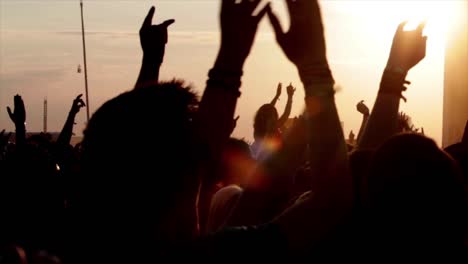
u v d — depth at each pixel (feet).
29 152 18.49
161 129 9.11
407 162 10.68
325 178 9.00
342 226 10.65
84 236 9.29
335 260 10.69
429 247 10.73
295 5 8.98
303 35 8.94
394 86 12.96
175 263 9.21
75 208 9.40
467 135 18.99
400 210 10.65
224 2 9.34
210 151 9.37
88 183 9.23
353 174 11.60
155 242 9.19
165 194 9.12
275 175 11.60
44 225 17.51
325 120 8.98
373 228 10.75
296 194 17.02
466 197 11.01
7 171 18.03
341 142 9.01
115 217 9.16
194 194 9.32
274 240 9.32
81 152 9.35
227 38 9.37
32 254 8.23
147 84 9.52
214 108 9.37
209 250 9.34
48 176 17.99
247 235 9.39
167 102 9.22
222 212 14.52
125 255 9.19
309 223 9.20
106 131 9.15
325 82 8.98
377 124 12.94
